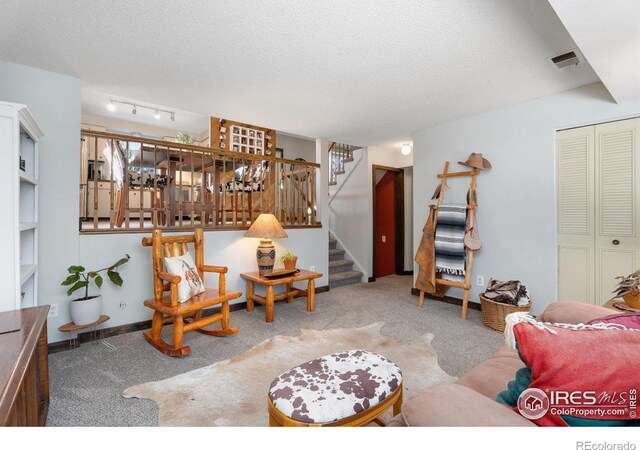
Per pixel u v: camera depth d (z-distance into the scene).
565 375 0.74
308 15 1.83
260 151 4.78
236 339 2.78
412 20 1.87
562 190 3.00
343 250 5.69
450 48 2.18
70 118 2.64
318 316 3.44
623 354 0.74
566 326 0.88
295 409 1.15
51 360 2.36
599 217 2.78
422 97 3.09
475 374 1.35
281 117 3.70
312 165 4.58
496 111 3.45
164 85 2.81
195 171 4.29
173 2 1.72
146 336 2.74
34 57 2.33
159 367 2.25
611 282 2.72
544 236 3.11
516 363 1.43
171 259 2.64
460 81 2.72
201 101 3.19
